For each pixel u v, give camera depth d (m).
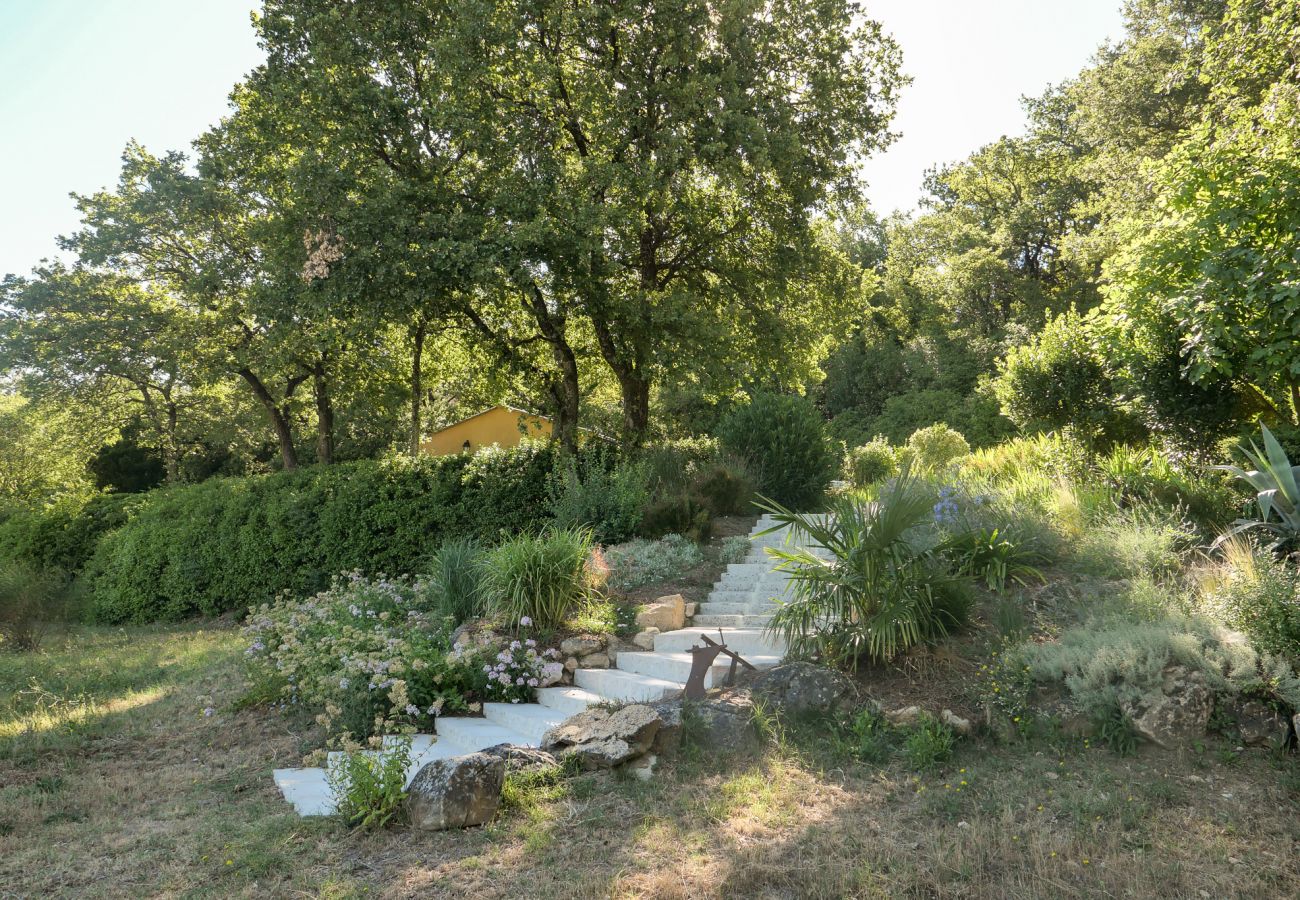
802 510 14.25
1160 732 5.36
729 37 15.41
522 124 15.46
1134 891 3.89
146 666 11.60
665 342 15.49
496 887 4.18
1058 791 4.97
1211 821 4.53
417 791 5.06
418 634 8.42
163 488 21.20
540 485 13.80
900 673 6.45
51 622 14.59
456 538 13.96
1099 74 26.83
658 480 13.44
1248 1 13.85
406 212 14.44
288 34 16.38
